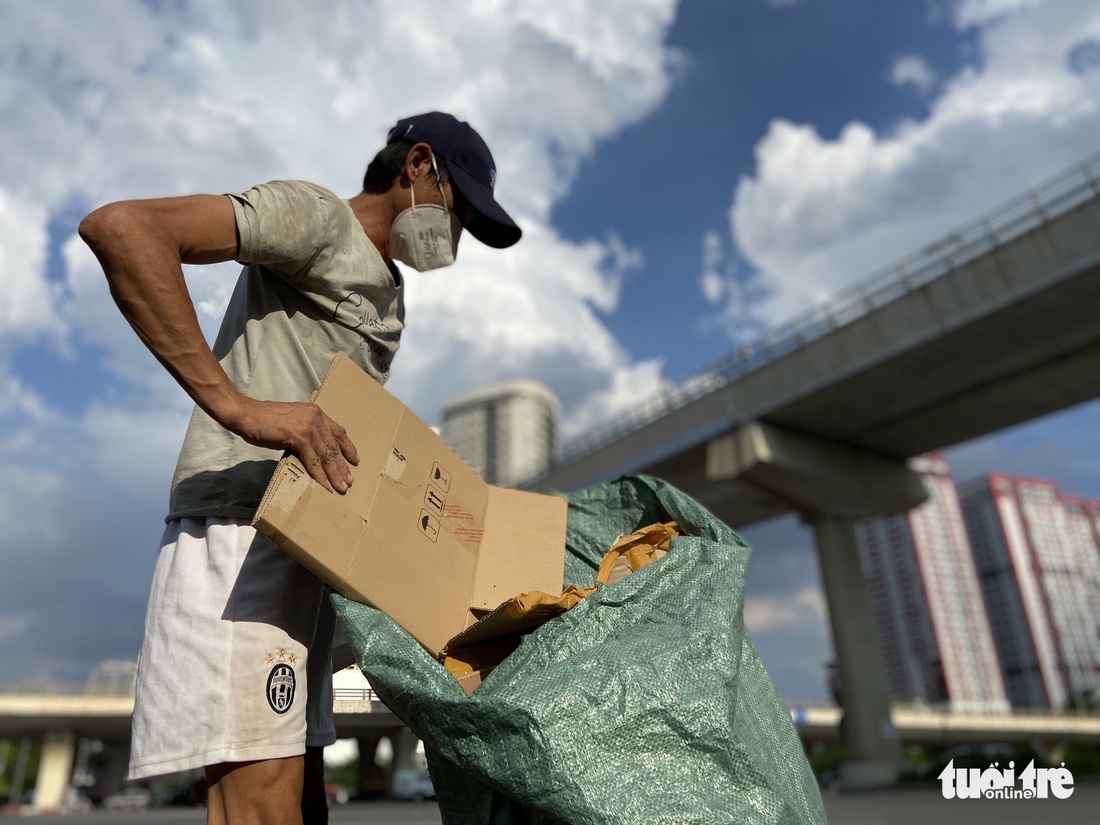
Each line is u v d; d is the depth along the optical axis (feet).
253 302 3.94
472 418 380.99
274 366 3.81
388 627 3.36
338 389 3.73
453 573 4.17
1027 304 46.26
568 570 5.01
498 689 3.34
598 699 3.07
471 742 3.01
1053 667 294.05
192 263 3.43
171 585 3.51
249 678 3.33
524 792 2.89
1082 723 175.42
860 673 64.80
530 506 5.04
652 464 70.90
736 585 3.83
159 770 3.18
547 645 3.42
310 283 3.89
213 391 3.17
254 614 3.44
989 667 299.79
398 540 3.79
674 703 3.14
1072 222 43.73
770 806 3.04
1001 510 321.32
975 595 314.76
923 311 50.75
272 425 3.25
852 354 55.11
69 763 105.81
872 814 20.24
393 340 4.41
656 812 2.87
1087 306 46.39
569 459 79.56
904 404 60.23
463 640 3.79
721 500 78.33
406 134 4.41
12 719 99.45
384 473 3.88
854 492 67.62
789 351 59.47
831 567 68.80
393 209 4.38
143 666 3.48
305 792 4.17
